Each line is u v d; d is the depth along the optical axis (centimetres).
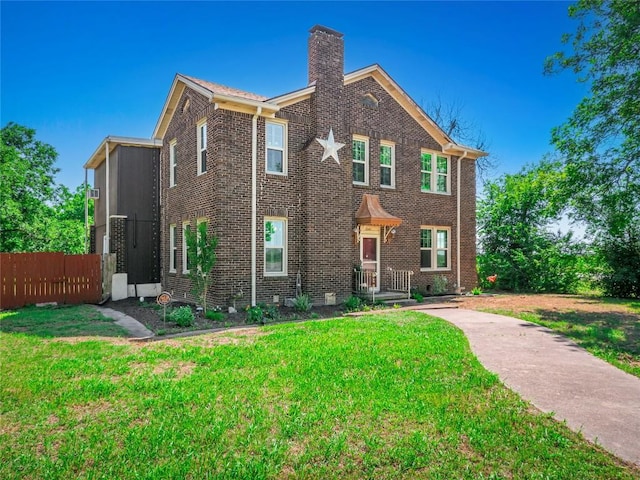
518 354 733
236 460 362
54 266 1470
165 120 1725
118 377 590
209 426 426
